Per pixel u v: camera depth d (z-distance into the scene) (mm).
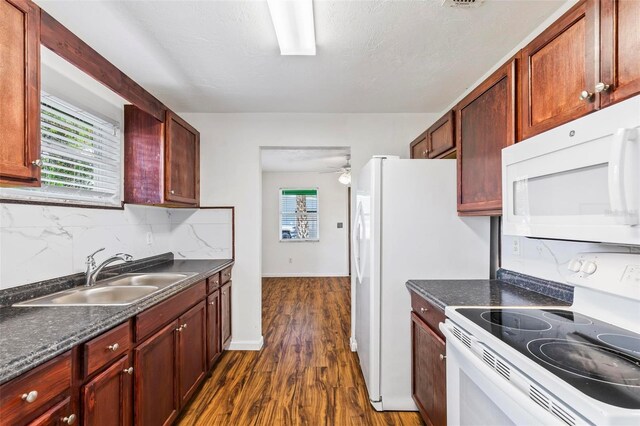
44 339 968
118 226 2182
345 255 6684
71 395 1028
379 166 1985
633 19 832
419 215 1988
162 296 1577
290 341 3156
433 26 1652
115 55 1925
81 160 1908
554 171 1045
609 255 1159
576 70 1021
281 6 1444
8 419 807
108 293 1823
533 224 1159
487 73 2197
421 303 1761
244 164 3008
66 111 1805
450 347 1301
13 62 1044
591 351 915
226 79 2275
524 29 1685
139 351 1394
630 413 614
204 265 2607
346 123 3031
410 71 2166
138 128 2254
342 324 3658
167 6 1475
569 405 705
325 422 1899
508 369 912
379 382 1997
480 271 1998
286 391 2236
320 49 1870
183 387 1885
